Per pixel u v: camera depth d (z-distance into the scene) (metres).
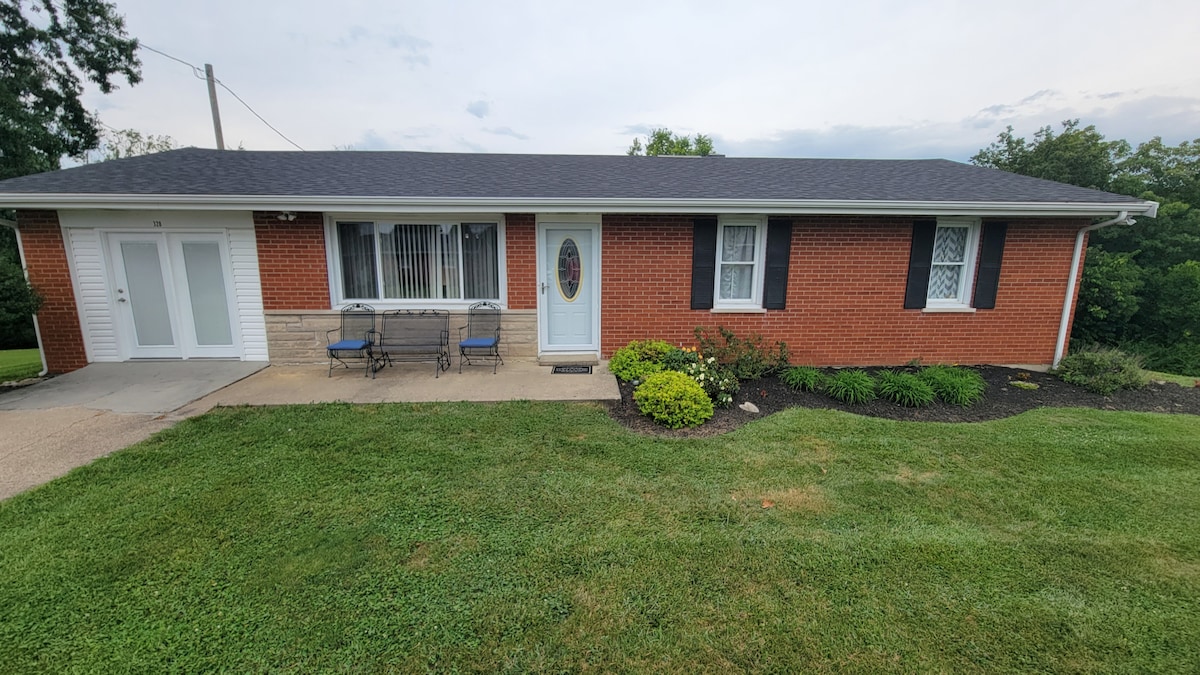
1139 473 3.73
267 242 6.62
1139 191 14.44
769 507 3.16
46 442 4.09
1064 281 7.21
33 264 6.42
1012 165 16.69
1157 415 5.16
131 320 6.81
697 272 7.00
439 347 6.63
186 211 6.51
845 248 7.00
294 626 2.08
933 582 2.42
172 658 1.90
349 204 6.00
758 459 3.92
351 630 2.06
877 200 6.36
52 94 14.71
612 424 4.66
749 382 6.29
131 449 3.94
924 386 5.58
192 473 3.53
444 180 7.10
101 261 6.57
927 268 7.09
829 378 6.18
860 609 2.23
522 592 2.31
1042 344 7.41
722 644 2.02
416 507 3.09
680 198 6.27
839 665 1.92
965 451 4.12
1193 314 12.10
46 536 2.71
